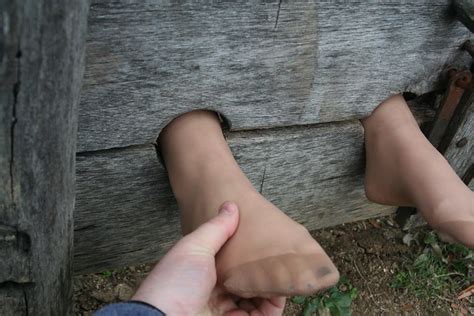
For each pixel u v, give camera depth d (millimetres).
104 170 588
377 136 680
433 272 906
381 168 681
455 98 686
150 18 486
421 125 731
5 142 408
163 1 482
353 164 730
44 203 467
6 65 368
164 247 722
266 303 581
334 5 557
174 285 490
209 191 562
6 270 509
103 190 606
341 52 595
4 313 559
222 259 527
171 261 495
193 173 576
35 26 361
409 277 896
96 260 693
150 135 567
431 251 925
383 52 618
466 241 611
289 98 609
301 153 683
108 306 465
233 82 563
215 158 578
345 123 688
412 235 940
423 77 665
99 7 463
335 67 605
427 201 636
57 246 521
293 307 838
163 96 542
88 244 663
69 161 464
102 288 822
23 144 415
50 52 376
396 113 679
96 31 474
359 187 770
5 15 349
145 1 475
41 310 566
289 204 744
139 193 629
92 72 497
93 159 573
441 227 627
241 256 516
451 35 637
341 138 691
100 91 513
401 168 659
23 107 395
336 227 943
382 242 934
